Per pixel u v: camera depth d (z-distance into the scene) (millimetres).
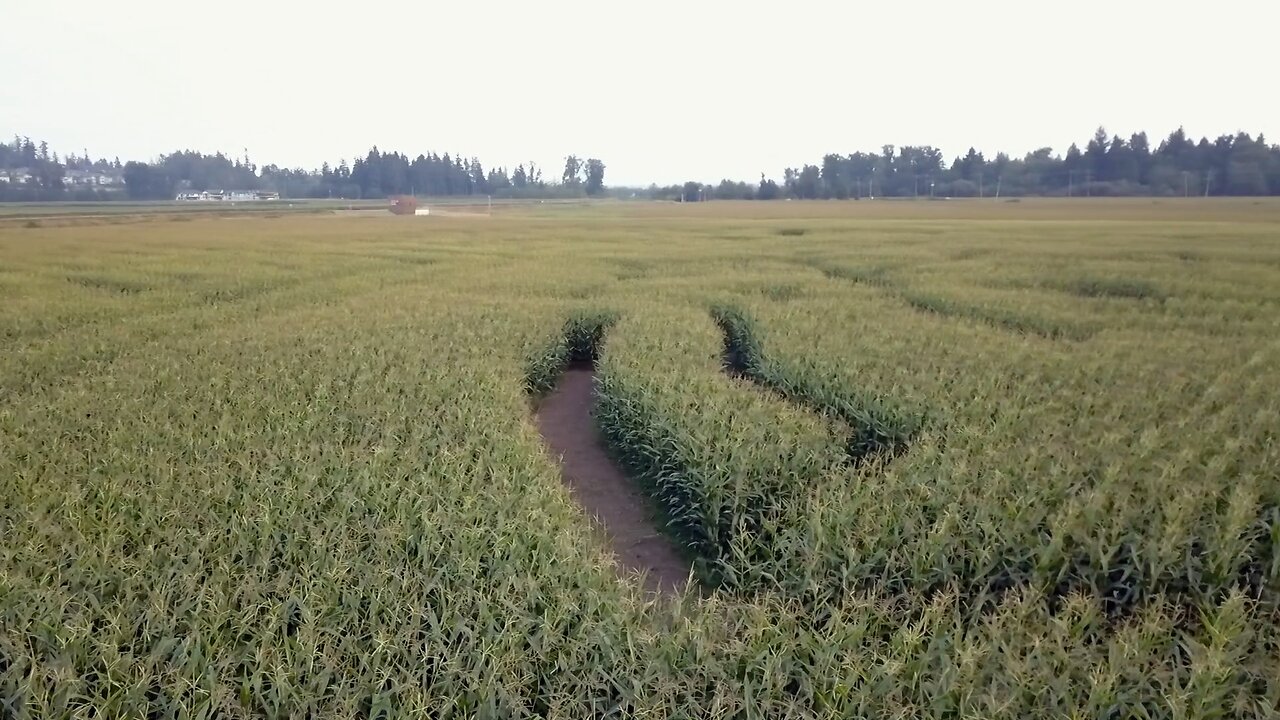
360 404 12773
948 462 10148
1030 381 14758
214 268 34875
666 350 17062
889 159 194125
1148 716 5734
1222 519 8375
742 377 19203
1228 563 7746
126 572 7352
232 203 137875
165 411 12414
